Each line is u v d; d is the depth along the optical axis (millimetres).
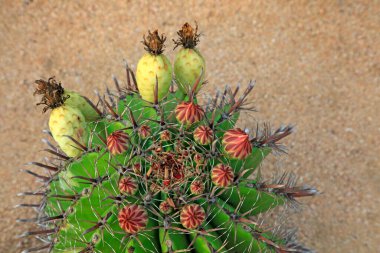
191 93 676
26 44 1194
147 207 630
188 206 610
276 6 1257
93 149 660
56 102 657
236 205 672
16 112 1104
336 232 989
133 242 616
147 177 637
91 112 697
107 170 646
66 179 685
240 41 1216
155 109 683
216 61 1188
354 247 974
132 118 655
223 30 1229
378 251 971
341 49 1210
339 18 1246
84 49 1197
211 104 781
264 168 1044
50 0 1245
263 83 1160
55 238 685
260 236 641
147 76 663
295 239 894
